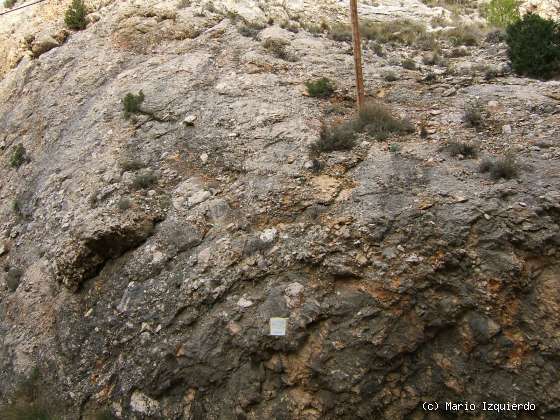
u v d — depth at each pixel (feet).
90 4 53.67
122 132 34.45
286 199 25.50
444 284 21.02
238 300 22.65
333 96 33.63
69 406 23.65
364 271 21.89
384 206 23.58
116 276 26.58
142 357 22.90
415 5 60.49
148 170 30.73
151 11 46.88
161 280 24.82
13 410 24.58
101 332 24.95
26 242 33.37
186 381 21.74
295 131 29.58
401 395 19.77
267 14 48.83
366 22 50.78
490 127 27.99
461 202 22.70
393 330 20.57
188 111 33.88
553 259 20.83
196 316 22.91
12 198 38.63
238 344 21.53
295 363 20.79
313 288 22.11
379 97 33.63
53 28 53.01
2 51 58.29
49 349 26.30
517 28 36.73
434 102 31.89
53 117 41.98
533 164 24.04
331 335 20.88
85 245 27.25
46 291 29.19
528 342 19.52
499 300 20.27
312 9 52.90
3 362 27.30
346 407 19.63
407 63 37.88
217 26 44.52
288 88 34.35
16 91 49.98
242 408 20.44
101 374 23.84
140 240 27.20
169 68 38.83
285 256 23.24
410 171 25.14
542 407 18.45
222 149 30.09
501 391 19.03
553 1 48.52
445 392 19.63
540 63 34.63
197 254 24.91
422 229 22.20
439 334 20.63
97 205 29.66
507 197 22.53
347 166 26.68
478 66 36.76
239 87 34.71
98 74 43.09
